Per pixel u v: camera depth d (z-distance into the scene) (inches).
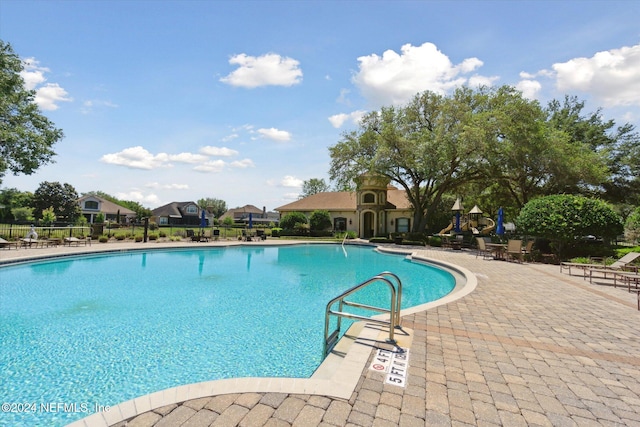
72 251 559.8
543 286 325.1
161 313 265.6
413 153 885.2
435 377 125.7
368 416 99.0
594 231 501.0
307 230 1237.1
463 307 236.1
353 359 140.5
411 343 160.9
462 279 385.4
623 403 109.8
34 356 181.3
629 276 314.3
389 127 915.4
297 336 217.5
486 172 876.0
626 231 661.3
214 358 183.0
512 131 775.1
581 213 509.7
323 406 103.8
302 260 622.5
